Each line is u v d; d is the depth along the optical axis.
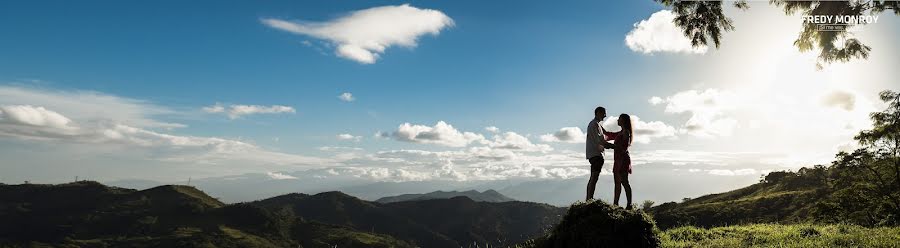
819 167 78.88
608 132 12.06
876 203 34.97
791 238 13.70
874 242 12.24
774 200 120.88
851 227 15.88
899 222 20.52
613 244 9.83
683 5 10.91
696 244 13.26
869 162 39.53
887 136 36.75
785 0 10.69
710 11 10.66
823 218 38.88
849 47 10.63
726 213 119.62
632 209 11.04
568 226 10.59
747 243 13.16
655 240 10.33
